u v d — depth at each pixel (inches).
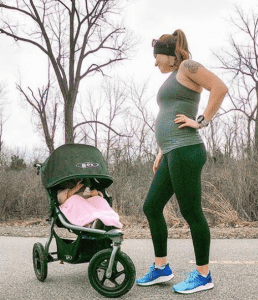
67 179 156.6
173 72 152.4
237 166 430.9
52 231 161.3
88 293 146.1
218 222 373.7
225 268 179.8
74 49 1035.3
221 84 138.0
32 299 140.1
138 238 289.1
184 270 177.5
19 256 222.7
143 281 153.3
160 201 150.6
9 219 470.9
